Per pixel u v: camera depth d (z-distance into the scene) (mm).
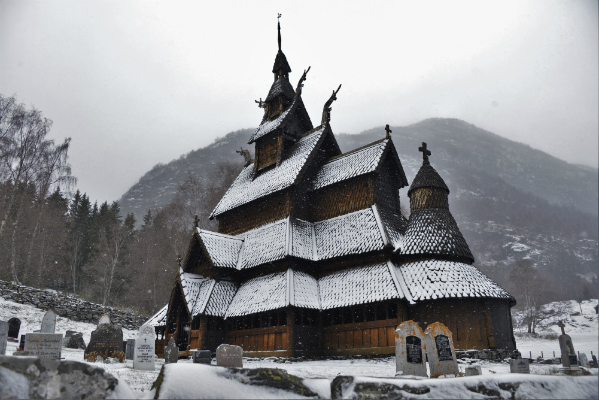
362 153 39531
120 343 27906
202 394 11195
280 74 49938
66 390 9852
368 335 31406
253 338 35000
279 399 11883
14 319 29984
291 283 33875
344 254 34875
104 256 67312
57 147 56625
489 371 23453
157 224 87188
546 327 88562
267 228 39812
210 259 37688
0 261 53281
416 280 31438
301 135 45844
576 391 14117
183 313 38094
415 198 35281
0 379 9031
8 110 52781
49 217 62562
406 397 12414
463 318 29766
